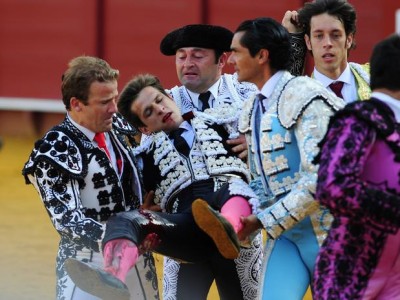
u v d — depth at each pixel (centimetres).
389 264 888
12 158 3017
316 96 1008
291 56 1055
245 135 1092
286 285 1025
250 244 1119
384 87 889
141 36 3325
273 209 1002
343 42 1202
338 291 886
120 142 1105
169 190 1149
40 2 3397
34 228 2080
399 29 3055
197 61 1202
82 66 1048
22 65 3431
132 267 1061
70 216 1033
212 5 3269
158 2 3306
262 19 1048
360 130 866
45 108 3422
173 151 1152
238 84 1234
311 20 1205
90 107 1048
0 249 1880
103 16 3353
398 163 873
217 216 966
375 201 854
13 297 1545
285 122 1022
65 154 1045
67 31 3381
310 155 988
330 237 902
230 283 1166
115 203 1073
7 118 3503
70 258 977
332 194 859
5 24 3434
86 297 1057
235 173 1143
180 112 1205
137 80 1147
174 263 1196
